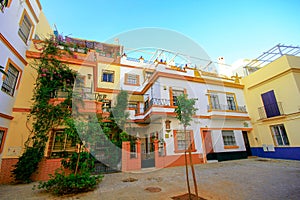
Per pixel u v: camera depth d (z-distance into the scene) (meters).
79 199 2.88
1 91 4.48
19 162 4.30
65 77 5.73
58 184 3.18
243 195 2.85
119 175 4.80
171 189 3.35
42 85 5.34
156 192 3.17
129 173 5.05
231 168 5.57
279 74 7.52
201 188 3.34
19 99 5.18
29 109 5.14
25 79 5.48
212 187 3.39
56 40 6.50
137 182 4.01
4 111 4.59
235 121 8.45
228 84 9.04
